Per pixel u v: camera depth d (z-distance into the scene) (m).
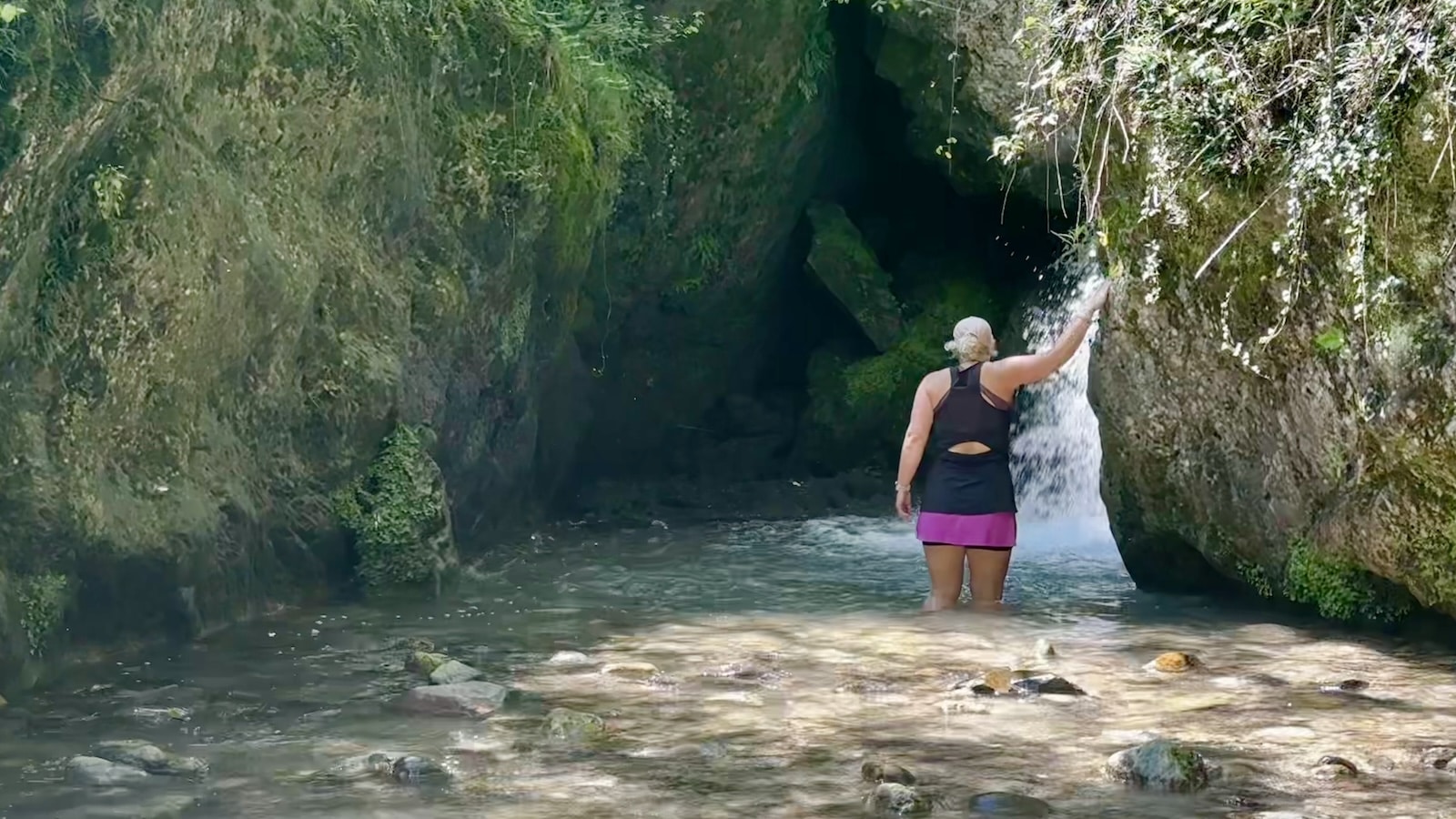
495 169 11.20
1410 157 6.64
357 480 9.77
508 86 11.30
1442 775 5.54
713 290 15.34
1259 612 9.05
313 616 8.88
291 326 9.21
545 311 12.61
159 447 8.12
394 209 10.31
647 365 15.32
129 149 7.60
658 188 14.47
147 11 7.25
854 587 10.22
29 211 6.85
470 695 6.62
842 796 5.29
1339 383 7.48
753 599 9.72
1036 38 8.50
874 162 16.88
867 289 15.95
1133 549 9.74
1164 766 5.42
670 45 14.20
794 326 16.77
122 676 7.22
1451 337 6.74
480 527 11.84
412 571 9.68
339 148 9.59
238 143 8.69
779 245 15.92
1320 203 7.13
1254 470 8.52
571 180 12.05
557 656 7.62
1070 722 6.34
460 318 10.97
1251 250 7.65
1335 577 8.27
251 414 9.05
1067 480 14.12
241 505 8.74
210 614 8.41
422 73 10.48
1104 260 8.98
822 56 15.22
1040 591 9.97
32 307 7.22
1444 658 7.64
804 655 7.79
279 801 5.25
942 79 14.80
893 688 6.98
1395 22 6.55
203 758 5.81
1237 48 7.30
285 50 9.01
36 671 7.06
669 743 5.99
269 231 8.91
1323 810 5.13
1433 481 7.09
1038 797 5.28
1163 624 8.68
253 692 6.95
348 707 6.64
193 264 8.09
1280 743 5.99
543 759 5.77
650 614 9.11
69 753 5.88
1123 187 8.41
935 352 15.77
